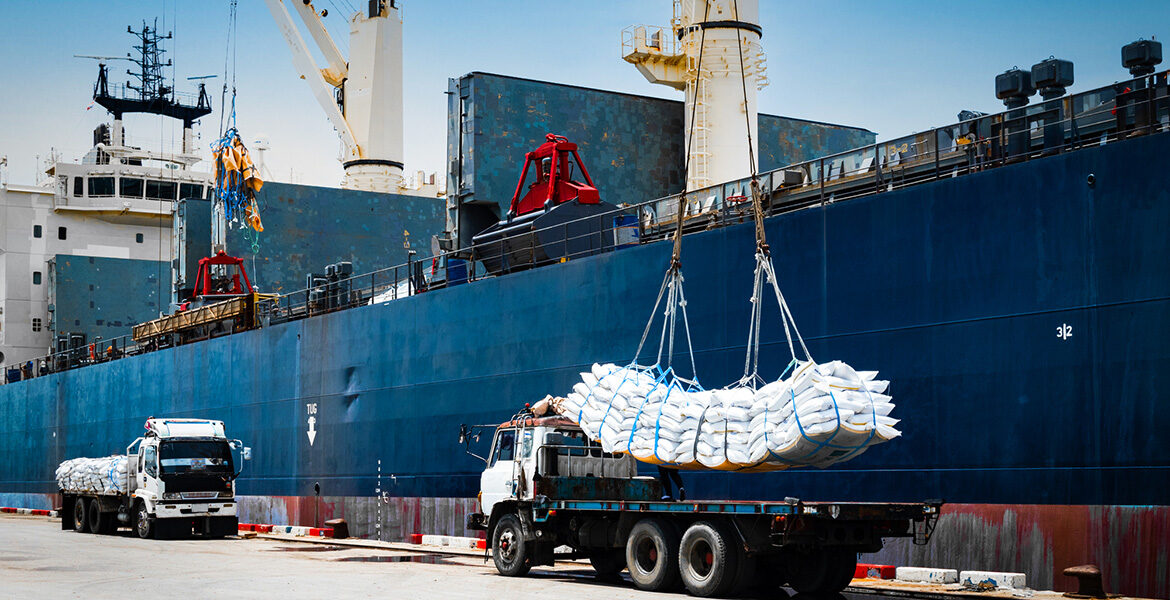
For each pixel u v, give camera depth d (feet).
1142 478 58.85
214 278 172.35
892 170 76.33
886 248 71.97
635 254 89.25
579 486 70.69
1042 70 71.77
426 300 111.65
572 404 71.10
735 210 89.15
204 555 92.32
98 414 181.37
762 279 79.51
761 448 59.31
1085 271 62.18
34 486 202.80
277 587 64.49
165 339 175.01
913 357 69.87
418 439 110.73
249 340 142.00
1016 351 64.80
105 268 260.01
